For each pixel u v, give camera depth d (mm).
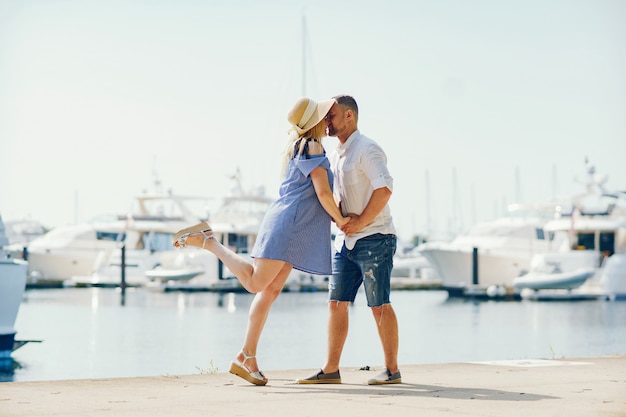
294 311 43656
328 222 5777
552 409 4430
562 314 42688
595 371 6520
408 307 49188
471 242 58656
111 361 21609
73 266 65312
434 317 41000
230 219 61719
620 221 54656
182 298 54406
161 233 64688
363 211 5805
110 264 63344
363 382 5977
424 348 25688
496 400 4801
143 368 20000
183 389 5336
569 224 55094
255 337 5734
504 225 58688
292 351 24281
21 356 22594
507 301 54188
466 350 25016
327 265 5750
